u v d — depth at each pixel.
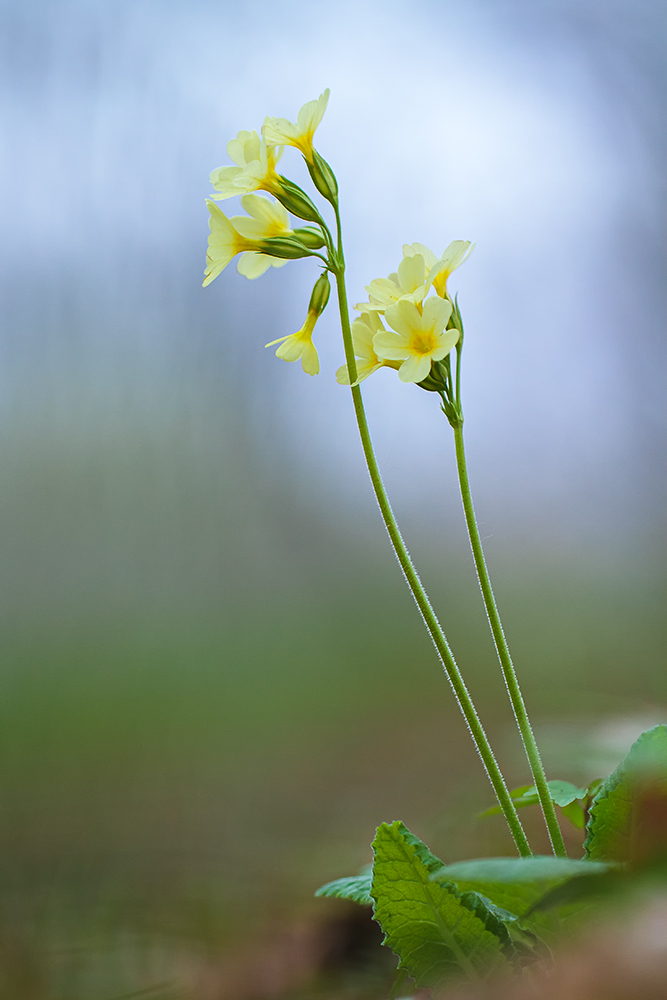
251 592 1.86
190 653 1.70
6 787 1.23
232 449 1.87
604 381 2.04
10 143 1.77
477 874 0.72
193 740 1.46
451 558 2.00
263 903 0.91
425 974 0.75
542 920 0.75
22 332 1.75
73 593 1.70
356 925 0.87
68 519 1.75
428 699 1.71
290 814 1.16
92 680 1.56
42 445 1.75
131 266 1.81
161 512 1.80
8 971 0.85
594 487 2.01
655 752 0.75
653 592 1.92
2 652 1.58
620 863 0.74
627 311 2.03
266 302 1.89
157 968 0.85
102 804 1.19
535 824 1.00
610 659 1.75
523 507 2.01
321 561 1.94
